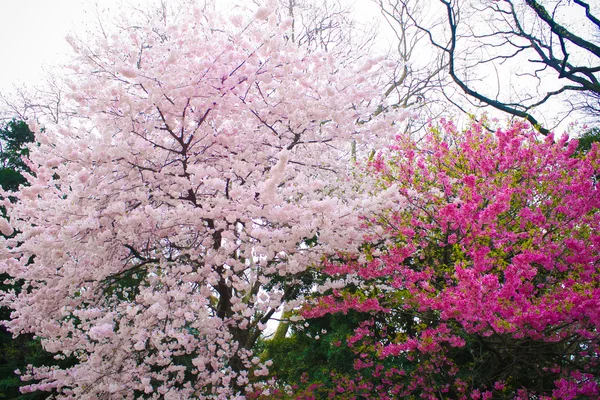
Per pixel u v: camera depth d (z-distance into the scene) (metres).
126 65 4.30
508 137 5.01
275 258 5.45
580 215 4.54
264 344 8.77
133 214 4.35
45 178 5.42
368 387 6.18
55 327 5.06
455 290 4.13
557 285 4.34
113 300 6.35
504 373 5.10
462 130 5.89
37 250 4.43
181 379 5.28
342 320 7.54
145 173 4.75
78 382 4.80
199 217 4.54
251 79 4.66
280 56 4.67
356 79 5.00
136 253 5.32
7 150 12.72
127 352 5.05
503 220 4.79
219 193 5.15
